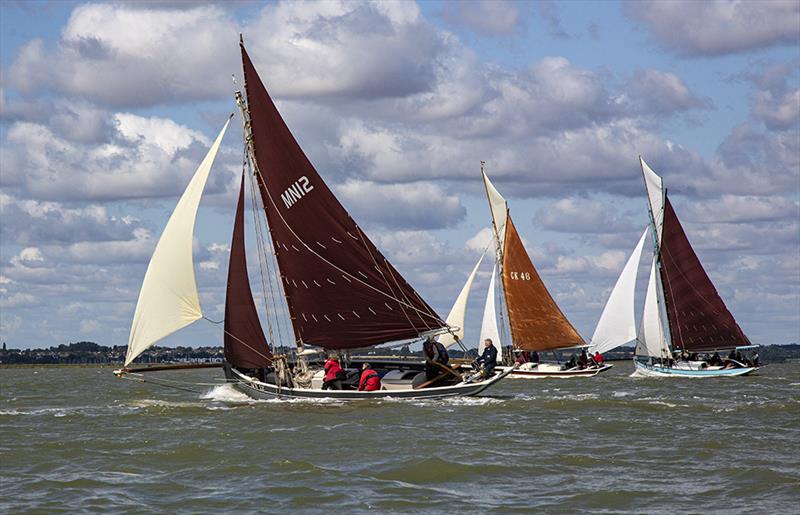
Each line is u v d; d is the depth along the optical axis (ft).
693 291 360.07
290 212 200.34
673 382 307.78
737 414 172.24
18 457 126.11
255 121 198.59
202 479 110.32
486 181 369.30
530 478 110.11
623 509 95.55
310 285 201.16
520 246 368.68
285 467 116.06
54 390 279.69
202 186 191.83
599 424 155.12
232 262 194.80
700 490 103.35
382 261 199.72
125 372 189.57
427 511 95.04
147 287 188.65
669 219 359.25
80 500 100.27
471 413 171.22
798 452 126.52
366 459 121.29
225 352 196.65
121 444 136.15
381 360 216.95
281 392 193.16
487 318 384.27
